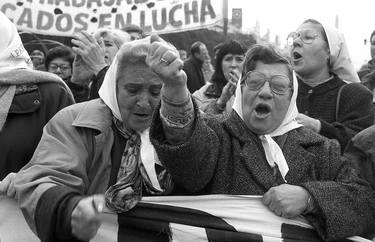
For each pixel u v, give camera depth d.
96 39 3.71
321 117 3.24
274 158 2.26
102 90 2.24
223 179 2.21
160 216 2.18
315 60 3.30
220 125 2.28
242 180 2.22
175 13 4.63
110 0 4.66
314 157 2.32
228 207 2.20
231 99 3.30
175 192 2.23
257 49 2.30
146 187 2.20
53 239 2.00
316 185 2.23
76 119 2.22
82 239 1.94
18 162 2.52
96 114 2.23
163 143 2.01
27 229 2.31
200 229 2.18
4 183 2.30
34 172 2.14
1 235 2.30
